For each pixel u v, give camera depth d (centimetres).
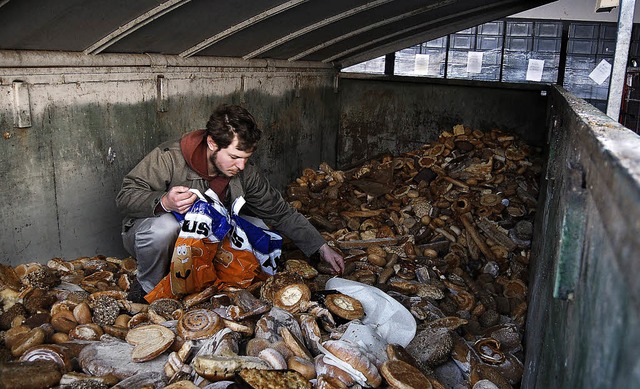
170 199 244
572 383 96
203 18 330
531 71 930
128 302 240
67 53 278
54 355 186
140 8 276
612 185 75
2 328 220
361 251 362
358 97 650
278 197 294
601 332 77
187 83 381
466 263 389
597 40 901
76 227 298
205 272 244
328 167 560
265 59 484
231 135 236
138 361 192
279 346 196
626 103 700
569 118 180
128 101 326
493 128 603
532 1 539
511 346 255
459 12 532
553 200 205
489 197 465
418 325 252
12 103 252
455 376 227
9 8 216
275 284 238
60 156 283
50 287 249
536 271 271
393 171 550
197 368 175
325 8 405
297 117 556
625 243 64
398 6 457
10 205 258
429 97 623
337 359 186
